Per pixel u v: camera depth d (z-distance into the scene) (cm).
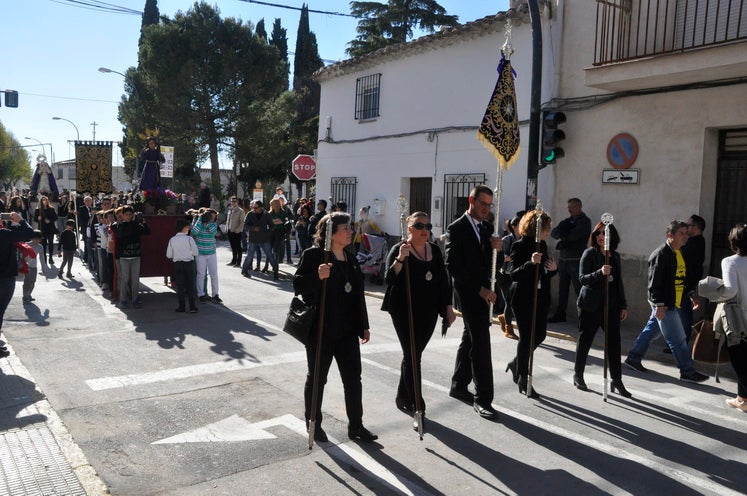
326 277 456
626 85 925
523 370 631
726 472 453
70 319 943
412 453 474
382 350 797
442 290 541
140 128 3219
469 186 1277
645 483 432
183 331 874
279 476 431
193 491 407
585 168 1035
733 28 859
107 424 521
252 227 1461
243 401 583
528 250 627
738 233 569
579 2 1035
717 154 908
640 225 964
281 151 3369
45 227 1573
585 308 635
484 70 1248
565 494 413
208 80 3222
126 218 1029
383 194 1520
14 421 521
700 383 689
